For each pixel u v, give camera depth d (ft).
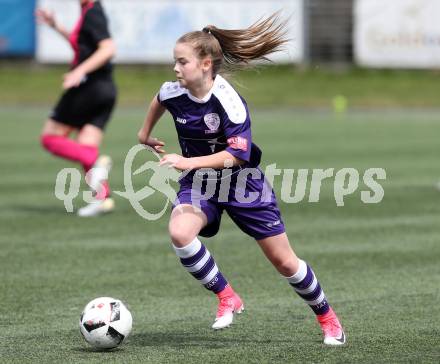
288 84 307.37
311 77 314.76
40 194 135.44
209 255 62.69
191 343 61.77
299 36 316.19
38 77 310.24
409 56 300.61
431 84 304.50
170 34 301.22
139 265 89.92
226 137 60.18
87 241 101.86
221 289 63.77
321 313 61.46
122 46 303.68
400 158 174.81
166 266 89.66
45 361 56.80
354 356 57.77
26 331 65.26
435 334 63.82
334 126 235.61
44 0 303.07
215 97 59.88
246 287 81.30
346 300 75.61
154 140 65.57
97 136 118.52
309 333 64.80
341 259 92.43
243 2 296.51
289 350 59.47
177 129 62.44
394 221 113.91
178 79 59.77
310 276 61.05
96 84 116.67
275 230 61.36
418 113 267.59
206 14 297.74
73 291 78.84
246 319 69.46
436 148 191.11
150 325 67.46
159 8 300.40
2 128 225.97
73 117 117.60
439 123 242.99
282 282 83.41
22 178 151.23
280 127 233.14
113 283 82.17
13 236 104.12
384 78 311.88
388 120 250.57
